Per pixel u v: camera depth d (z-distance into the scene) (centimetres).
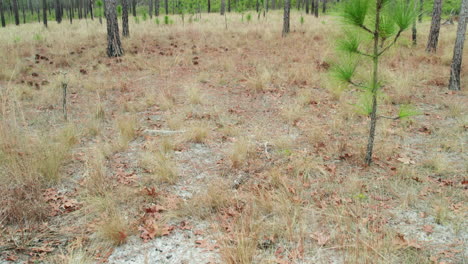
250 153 513
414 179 433
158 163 475
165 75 988
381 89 791
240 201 396
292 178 444
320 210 375
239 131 602
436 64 1000
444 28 1816
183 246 329
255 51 1252
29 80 930
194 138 569
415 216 363
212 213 380
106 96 814
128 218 372
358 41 418
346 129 599
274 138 570
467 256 301
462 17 747
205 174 465
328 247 321
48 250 322
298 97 758
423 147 524
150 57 1187
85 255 316
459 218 352
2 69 1002
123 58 1181
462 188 409
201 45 1373
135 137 591
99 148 522
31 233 346
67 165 488
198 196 404
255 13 3061
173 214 374
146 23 2259
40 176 432
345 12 399
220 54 1218
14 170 415
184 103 754
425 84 844
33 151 474
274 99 770
